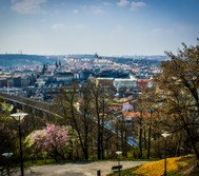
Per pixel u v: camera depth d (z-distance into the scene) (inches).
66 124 3171.8
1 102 3029.0
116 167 2010.3
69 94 2977.4
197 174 1546.5
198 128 1498.5
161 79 1485.0
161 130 1517.0
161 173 1770.4
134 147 3929.6
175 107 1454.2
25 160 2748.5
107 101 3063.5
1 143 1817.2
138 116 2886.3
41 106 5639.8
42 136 2918.3
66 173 2199.8
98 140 3002.0
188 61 1466.5
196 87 1445.6
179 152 2417.6
